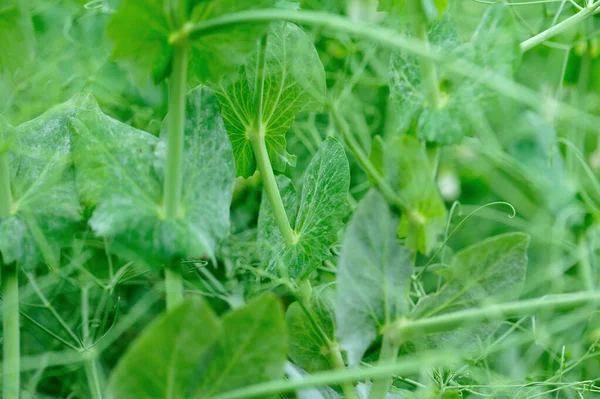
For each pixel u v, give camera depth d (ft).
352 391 2.07
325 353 2.09
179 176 1.92
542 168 3.14
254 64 2.15
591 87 3.05
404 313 1.97
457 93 1.97
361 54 3.41
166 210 1.93
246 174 2.27
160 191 1.96
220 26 1.87
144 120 2.75
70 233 2.01
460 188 3.57
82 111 1.99
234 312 1.81
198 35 1.88
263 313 1.82
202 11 1.88
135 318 2.55
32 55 2.22
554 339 2.60
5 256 1.96
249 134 2.20
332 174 2.18
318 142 3.09
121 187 1.95
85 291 2.51
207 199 1.97
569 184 3.01
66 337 2.56
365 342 1.96
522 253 1.97
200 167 1.98
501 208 3.46
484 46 1.98
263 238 2.30
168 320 1.78
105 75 2.68
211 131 2.00
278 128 2.24
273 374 1.85
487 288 1.98
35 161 2.02
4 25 2.10
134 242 1.93
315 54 2.20
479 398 2.43
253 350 1.84
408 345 2.01
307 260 2.15
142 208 1.94
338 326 1.94
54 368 2.60
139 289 2.71
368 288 1.95
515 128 3.24
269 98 2.20
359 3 2.52
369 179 1.98
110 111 2.77
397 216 1.95
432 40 2.03
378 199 1.95
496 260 1.97
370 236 1.95
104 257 2.53
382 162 1.94
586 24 2.91
